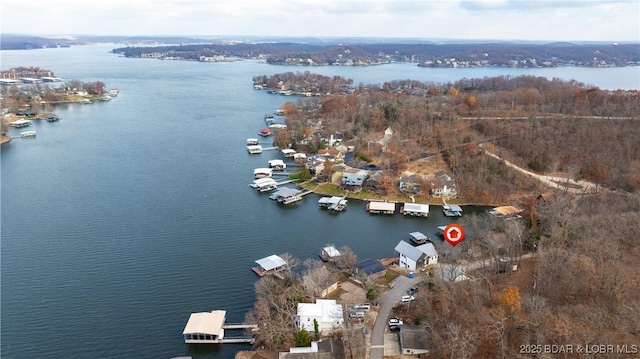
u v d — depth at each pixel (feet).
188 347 266.57
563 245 317.63
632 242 310.04
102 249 377.50
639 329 209.15
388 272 339.98
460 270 315.78
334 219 454.81
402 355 247.91
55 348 265.13
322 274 316.19
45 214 445.37
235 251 380.17
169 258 365.61
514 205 468.75
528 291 277.64
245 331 276.62
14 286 323.78
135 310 299.17
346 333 257.55
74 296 313.12
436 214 469.16
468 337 227.20
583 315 228.63
